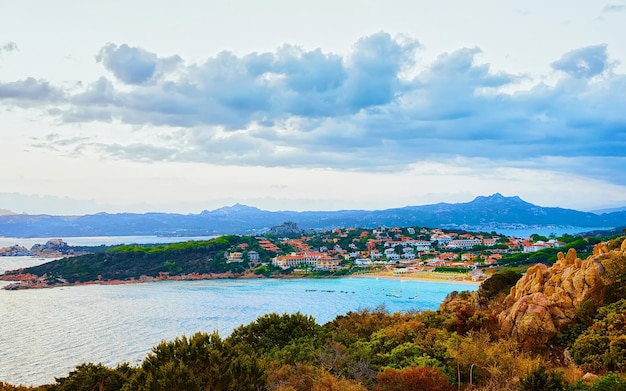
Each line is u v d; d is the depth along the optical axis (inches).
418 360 1304.1
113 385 1267.2
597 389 933.8
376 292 6806.1
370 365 1349.7
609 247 1921.8
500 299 2078.0
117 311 5246.1
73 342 3693.4
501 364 1171.3
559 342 1353.3
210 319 4692.4
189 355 1047.0
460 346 1299.2
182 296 6579.7
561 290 1526.8
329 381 1119.0
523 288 1740.9
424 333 1562.5
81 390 1258.6
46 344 3629.4
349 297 6353.3
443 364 1284.4
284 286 7765.8
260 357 1408.7
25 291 7322.8
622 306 1299.2
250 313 5064.0
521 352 1306.6
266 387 1107.3
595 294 1439.5
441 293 6574.8
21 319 4756.4
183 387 924.0
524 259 7657.5
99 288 7672.2
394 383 1132.5
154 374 979.3
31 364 3083.2
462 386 1163.9
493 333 1512.1
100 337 3870.6
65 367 3009.4
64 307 5575.8
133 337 3865.7
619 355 1142.3
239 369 1030.4
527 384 987.9
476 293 2512.3
